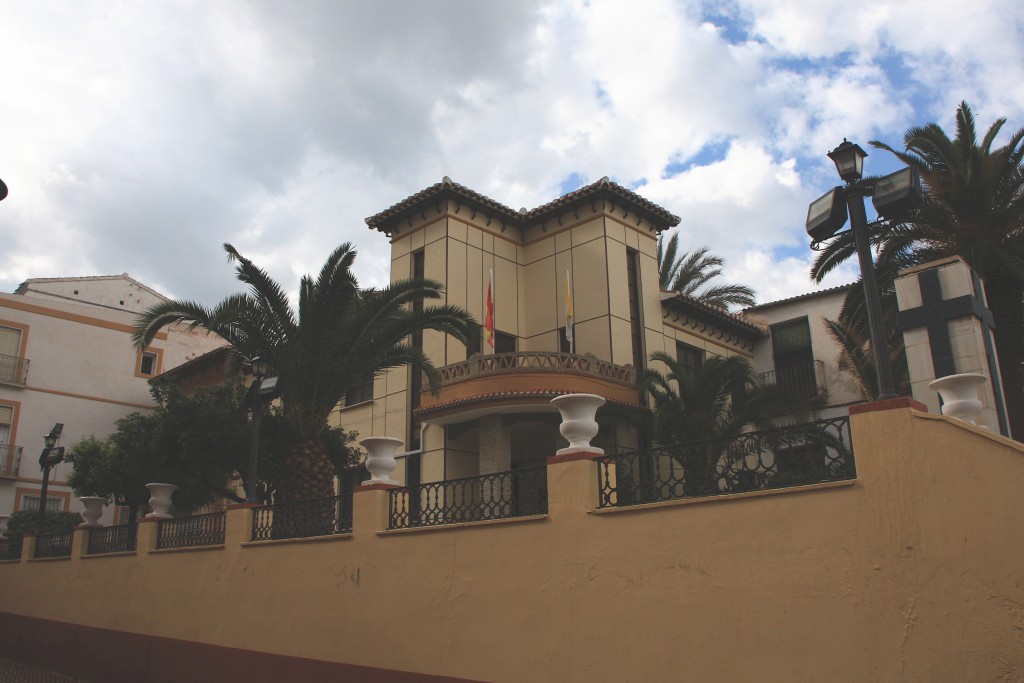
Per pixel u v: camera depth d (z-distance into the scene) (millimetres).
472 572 9109
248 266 14602
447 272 21625
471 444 21016
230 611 12273
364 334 14461
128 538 15484
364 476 22422
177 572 13617
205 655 12445
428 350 21250
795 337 26984
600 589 7930
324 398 14422
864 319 20188
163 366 34875
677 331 24141
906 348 10531
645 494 8000
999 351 17219
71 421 31516
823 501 6711
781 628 6695
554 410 19328
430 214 22656
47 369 31406
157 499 15320
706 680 7020
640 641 7520
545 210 23234
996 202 17094
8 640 18422
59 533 17938
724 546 7176
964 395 7641
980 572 5828
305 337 14086
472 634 8922
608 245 22250
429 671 9250
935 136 17703
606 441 21078
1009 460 5844
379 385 22656
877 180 7387
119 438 19000
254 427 13203
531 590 8492
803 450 7195
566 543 8312
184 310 14672
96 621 15383
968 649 5781
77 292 35625
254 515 12602
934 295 10445
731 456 7605
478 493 9492
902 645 6074
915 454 6324
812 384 25766
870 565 6352
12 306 31047
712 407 20047
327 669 10453
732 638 6945
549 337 22781
